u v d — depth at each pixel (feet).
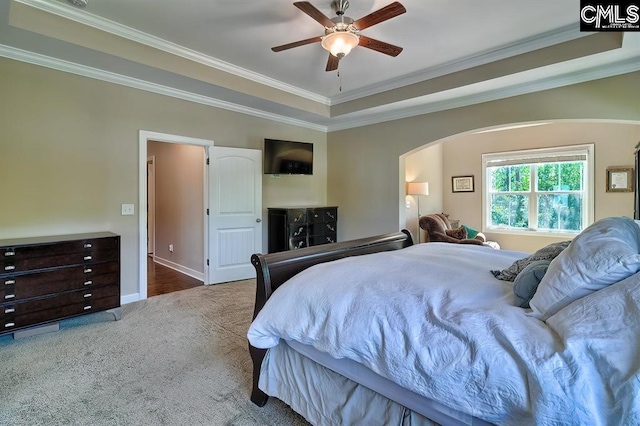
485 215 22.44
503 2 8.52
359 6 8.78
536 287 4.24
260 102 14.56
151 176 20.79
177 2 8.55
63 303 9.24
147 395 6.38
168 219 18.66
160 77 11.61
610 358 2.76
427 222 20.24
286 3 8.62
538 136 20.11
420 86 13.53
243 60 12.11
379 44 8.53
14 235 9.64
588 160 18.30
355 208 18.26
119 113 11.67
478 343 3.47
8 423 5.54
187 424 5.57
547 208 20.01
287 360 5.65
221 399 6.27
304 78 13.87
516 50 10.94
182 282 15.15
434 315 4.06
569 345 3.01
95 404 6.07
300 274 5.93
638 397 2.48
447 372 3.52
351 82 14.33
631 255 3.37
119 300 10.28
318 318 4.82
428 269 5.82
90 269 9.71
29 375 7.04
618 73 10.48
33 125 9.93
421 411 3.99
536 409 2.91
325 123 18.48
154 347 8.41
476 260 6.93
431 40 10.55
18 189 9.70
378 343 4.17
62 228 10.50
